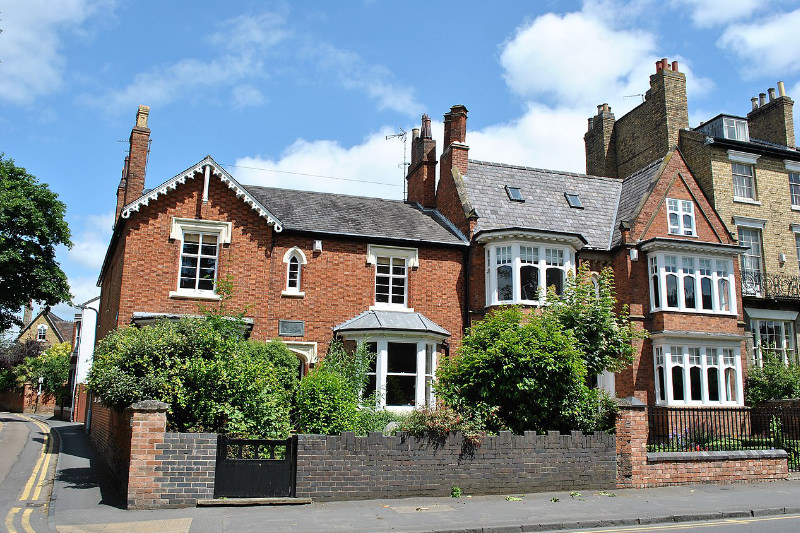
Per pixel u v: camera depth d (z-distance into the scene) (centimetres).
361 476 1171
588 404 1400
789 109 2816
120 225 1925
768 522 1057
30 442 2173
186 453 1094
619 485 1338
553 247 2173
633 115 2941
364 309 2062
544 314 1619
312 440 1156
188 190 1917
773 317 2486
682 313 2208
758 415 1953
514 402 1376
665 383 2133
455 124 2530
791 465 1617
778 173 2650
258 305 1920
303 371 1964
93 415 2208
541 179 2600
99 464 1611
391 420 1591
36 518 1009
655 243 2217
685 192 2411
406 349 1973
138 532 903
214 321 1351
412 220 2359
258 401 1253
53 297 3394
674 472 1386
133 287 1812
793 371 2234
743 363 2298
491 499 1198
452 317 2152
